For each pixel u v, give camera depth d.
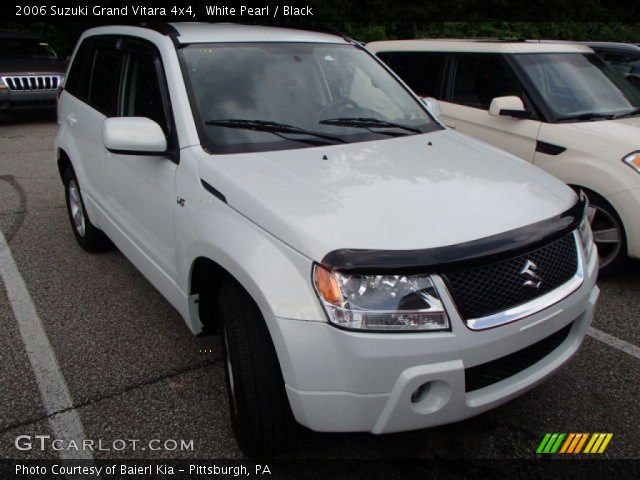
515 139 4.67
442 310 2.00
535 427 2.69
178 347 3.32
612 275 4.18
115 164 3.46
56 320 3.59
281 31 3.61
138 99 3.30
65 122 4.51
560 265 2.34
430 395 2.05
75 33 13.52
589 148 4.13
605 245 4.13
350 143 2.98
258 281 2.11
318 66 3.41
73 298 3.88
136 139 2.73
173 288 2.91
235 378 2.28
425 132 3.35
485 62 5.12
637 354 3.29
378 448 2.55
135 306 3.78
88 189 4.08
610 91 4.95
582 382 3.02
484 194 2.45
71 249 4.72
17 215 5.52
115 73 3.65
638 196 3.83
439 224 2.17
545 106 4.58
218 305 2.47
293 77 3.25
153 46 3.24
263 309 2.09
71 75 4.64
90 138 3.90
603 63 5.29
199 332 2.88
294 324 2.02
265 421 2.26
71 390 2.93
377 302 1.97
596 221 4.12
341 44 3.75
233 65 3.15
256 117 2.96
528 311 2.16
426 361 1.98
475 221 2.21
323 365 2.00
